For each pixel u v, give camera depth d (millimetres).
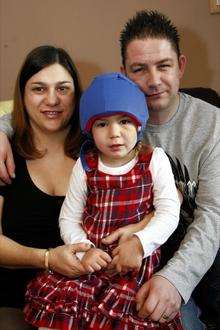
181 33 1861
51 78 1353
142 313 1059
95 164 1200
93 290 1112
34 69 1354
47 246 1392
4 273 1397
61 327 1076
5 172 1367
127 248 1098
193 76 1897
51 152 1440
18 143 1437
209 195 1239
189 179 1307
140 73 1301
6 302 1394
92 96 1152
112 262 1108
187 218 1328
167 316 1070
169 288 1069
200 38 1854
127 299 1087
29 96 1379
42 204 1385
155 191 1179
